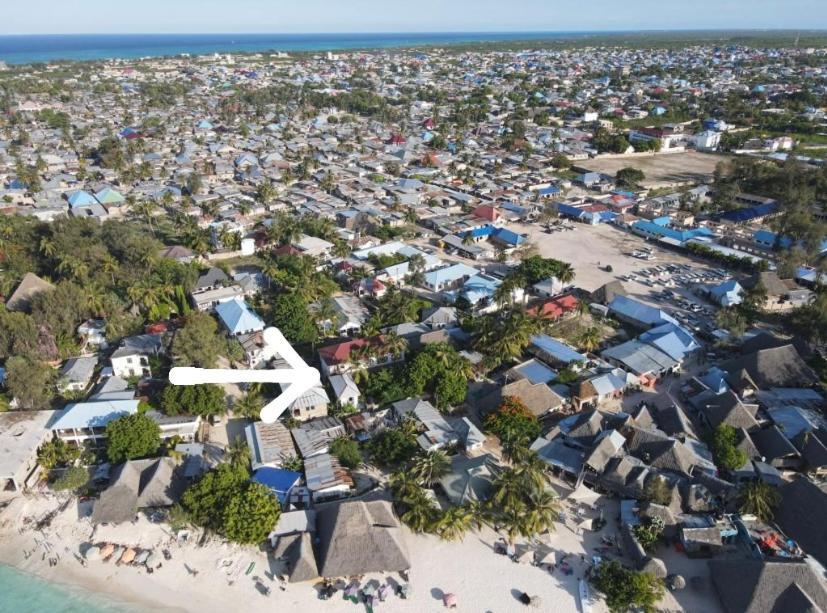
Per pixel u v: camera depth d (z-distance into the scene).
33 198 180.75
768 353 97.69
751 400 92.50
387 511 67.88
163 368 98.31
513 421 83.31
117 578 63.56
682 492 72.31
